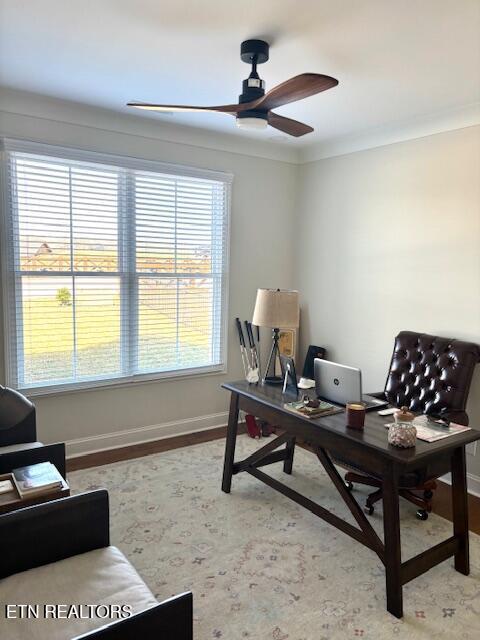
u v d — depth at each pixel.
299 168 4.55
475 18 1.99
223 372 4.29
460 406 2.96
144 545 2.47
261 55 2.30
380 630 1.94
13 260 3.19
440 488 3.25
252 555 2.41
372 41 2.22
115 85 2.89
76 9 1.97
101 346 3.62
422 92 2.88
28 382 3.33
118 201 3.57
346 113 3.30
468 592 2.19
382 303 3.82
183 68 2.60
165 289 3.89
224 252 4.17
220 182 4.07
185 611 1.31
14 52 2.42
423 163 3.44
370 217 3.87
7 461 2.26
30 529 1.61
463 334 3.26
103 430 3.70
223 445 3.86
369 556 2.43
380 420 2.41
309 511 2.82
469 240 3.19
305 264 4.54
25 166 3.17
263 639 1.88
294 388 2.83
